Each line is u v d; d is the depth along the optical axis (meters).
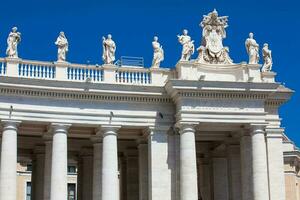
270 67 46.47
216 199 50.47
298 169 69.38
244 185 44.34
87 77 43.12
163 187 43.19
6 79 41.12
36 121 42.06
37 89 42.00
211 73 44.94
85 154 49.84
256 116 43.59
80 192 50.69
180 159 42.72
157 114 44.09
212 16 46.00
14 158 41.06
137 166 49.91
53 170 41.78
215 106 43.34
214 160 51.28
